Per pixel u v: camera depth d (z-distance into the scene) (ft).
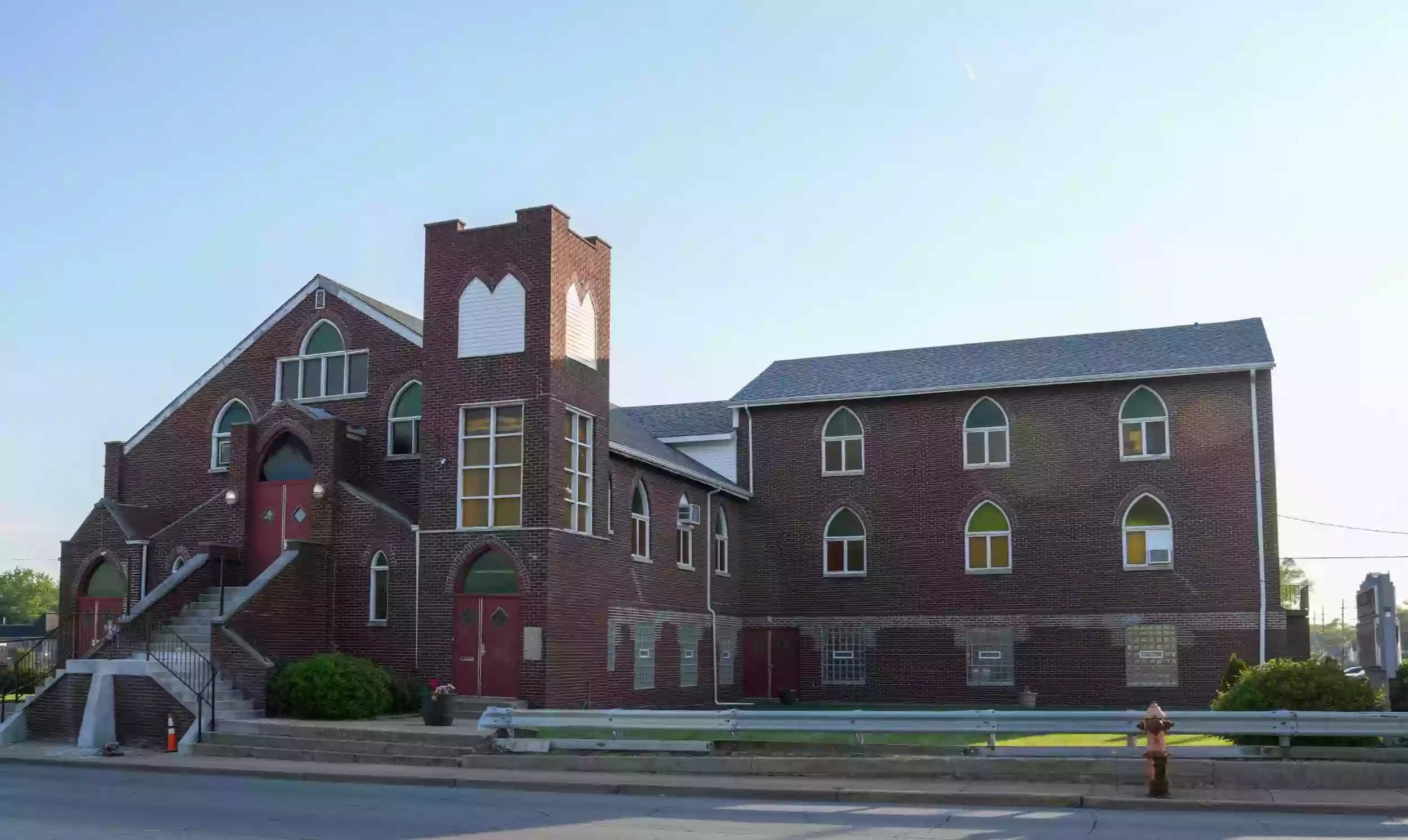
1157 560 122.11
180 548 106.52
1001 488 128.16
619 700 106.93
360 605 100.48
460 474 99.40
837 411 135.54
